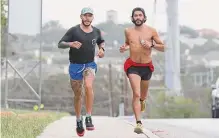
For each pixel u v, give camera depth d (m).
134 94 16.28
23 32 36.69
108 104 113.94
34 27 36.62
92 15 15.62
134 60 16.39
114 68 113.06
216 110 39.59
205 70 128.12
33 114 28.16
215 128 22.78
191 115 97.44
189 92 106.81
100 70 115.56
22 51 37.97
